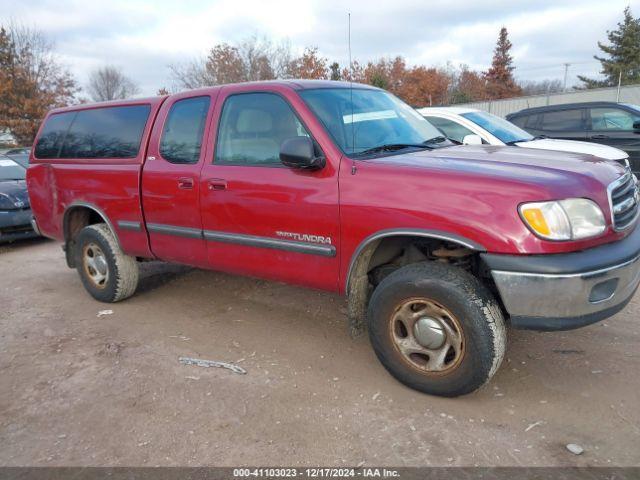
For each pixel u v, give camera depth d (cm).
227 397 324
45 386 349
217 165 388
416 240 328
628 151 859
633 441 264
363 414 299
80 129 503
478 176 282
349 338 405
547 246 262
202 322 451
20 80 3400
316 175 333
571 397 307
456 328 291
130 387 342
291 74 3064
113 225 472
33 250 810
